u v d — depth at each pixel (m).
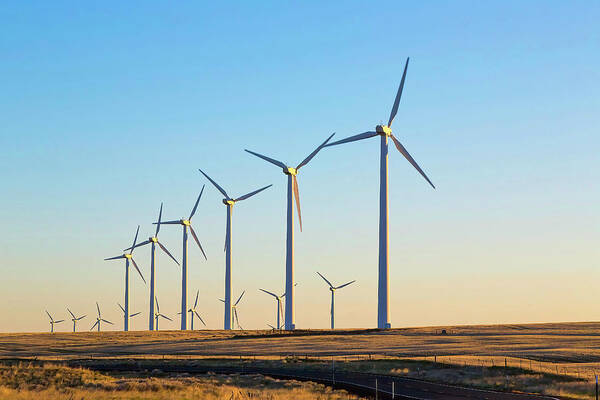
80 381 69.38
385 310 139.50
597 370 79.12
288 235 159.38
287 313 158.12
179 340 172.62
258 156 162.50
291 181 159.62
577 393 60.47
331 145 145.38
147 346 153.62
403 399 56.97
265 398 55.91
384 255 140.12
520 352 108.56
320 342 142.88
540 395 60.28
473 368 81.81
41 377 70.94
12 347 160.25
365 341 141.75
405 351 116.81
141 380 70.38
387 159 140.88
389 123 141.75
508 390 65.81
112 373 90.25
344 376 82.44
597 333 161.88
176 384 63.41
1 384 63.94
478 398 57.66
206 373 91.81
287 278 158.62
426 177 140.38
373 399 56.69
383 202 140.50
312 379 78.81
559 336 148.88
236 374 86.56
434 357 99.38
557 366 84.81
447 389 66.31
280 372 90.19
